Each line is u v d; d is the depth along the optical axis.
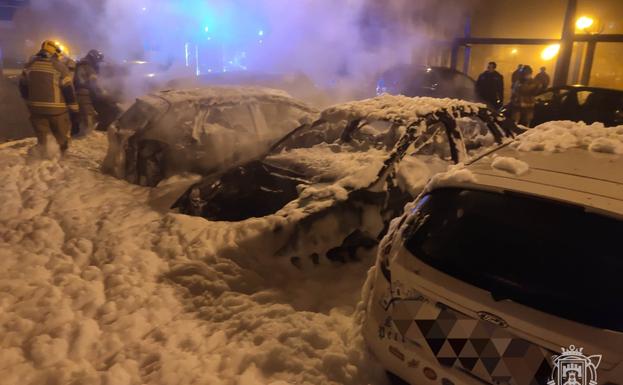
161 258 4.11
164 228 4.62
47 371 2.72
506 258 2.03
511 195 2.20
